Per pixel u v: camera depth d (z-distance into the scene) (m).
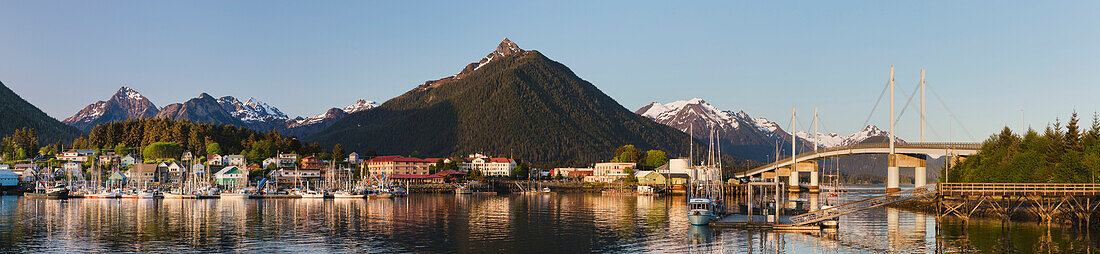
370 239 113.25
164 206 193.88
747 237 109.25
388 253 98.88
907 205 166.38
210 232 122.56
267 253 98.50
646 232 120.88
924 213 149.12
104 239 112.38
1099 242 98.25
